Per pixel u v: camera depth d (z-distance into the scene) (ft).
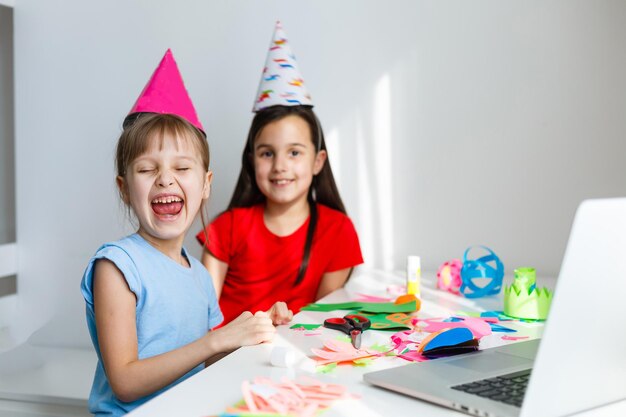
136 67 6.98
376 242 6.64
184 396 2.41
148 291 3.50
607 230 2.13
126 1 6.96
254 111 5.77
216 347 3.20
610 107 6.11
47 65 7.16
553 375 2.11
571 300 2.07
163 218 3.66
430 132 6.46
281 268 5.72
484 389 2.38
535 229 6.31
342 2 6.55
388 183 6.57
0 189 7.39
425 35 6.41
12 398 5.72
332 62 6.61
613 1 6.05
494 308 4.24
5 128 7.39
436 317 3.93
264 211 5.87
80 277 7.20
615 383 2.32
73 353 7.00
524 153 6.29
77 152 7.14
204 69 6.86
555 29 6.17
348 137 6.63
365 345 3.21
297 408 2.24
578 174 6.20
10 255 7.25
